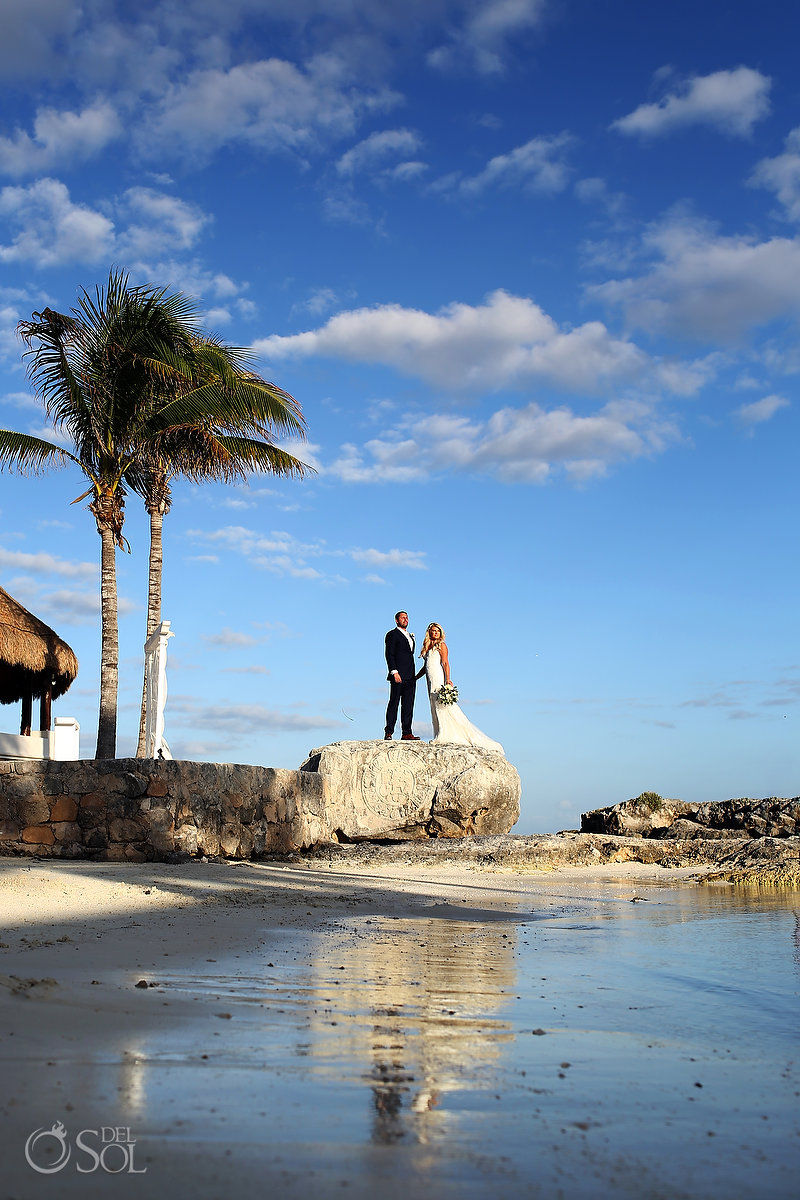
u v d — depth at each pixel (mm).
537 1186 2568
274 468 21875
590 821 24031
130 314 18922
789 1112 3326
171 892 10484
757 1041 4484
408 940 7914
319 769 19953
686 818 23125
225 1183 2488
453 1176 2617
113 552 19328
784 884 15281
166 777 13719
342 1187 2498
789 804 21578
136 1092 3213
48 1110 2980
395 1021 4609
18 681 22266
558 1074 3736
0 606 19984
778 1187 2619
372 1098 3293
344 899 11133
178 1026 4203
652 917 10281
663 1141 2982
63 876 10891
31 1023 4031
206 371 19641
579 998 5473
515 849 18750
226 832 14883
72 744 21000
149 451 20547
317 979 5770
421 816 19875
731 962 6996
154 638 16875
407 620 23172
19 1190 2375
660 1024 4820
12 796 13586
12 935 7000
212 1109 3078
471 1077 3633
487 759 20531
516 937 8352
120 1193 2385
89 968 5660
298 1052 3877
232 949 6898
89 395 19594
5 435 19422
